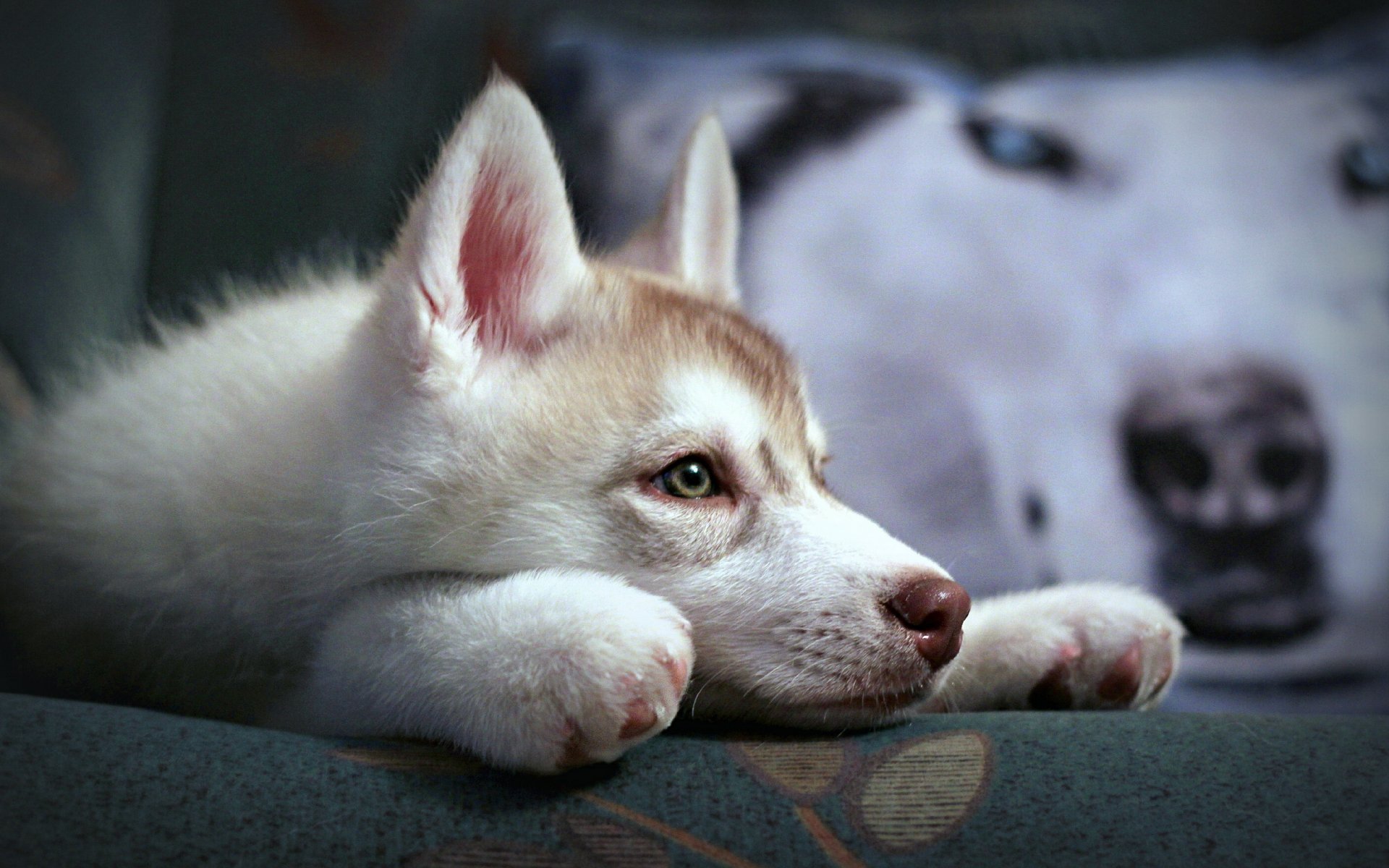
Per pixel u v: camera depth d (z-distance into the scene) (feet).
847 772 1.96
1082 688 2.26
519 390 2.24
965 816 1.91
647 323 2.32
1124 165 3.18
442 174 2.21
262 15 3.59
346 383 2.29
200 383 2.41
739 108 3.23
